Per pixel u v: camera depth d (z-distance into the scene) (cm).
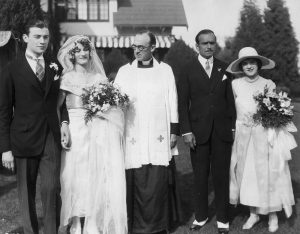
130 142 552
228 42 2848
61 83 530
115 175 530
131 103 553
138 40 553
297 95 2427
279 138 567
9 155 487
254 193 563
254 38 2373
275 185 564
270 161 565
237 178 585
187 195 729
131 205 557
